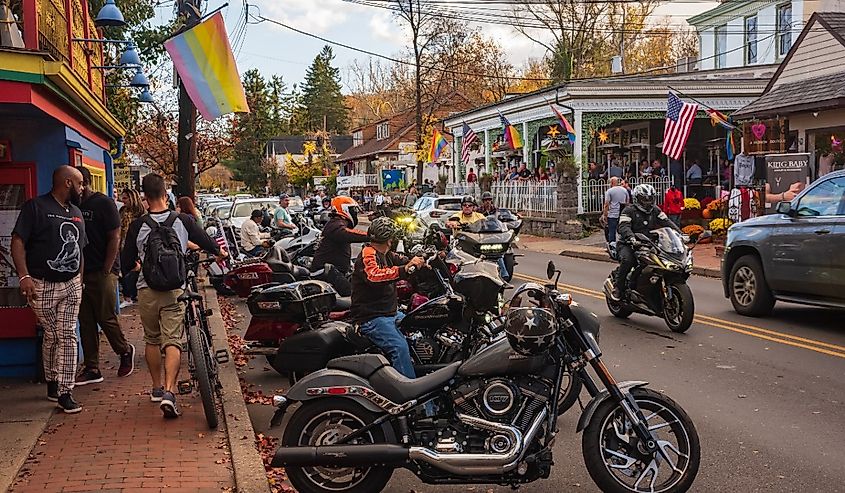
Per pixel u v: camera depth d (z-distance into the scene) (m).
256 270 12.86
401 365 6.54
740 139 28.73
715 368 9.04
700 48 40.31
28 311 8.23
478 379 5.22
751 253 12.27
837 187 10.94
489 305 6.86
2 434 6.46
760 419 7.16
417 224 17.25
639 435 5.20
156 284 7.00
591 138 30.06
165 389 6.95
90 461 5.90
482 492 5.72
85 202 8.12
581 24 53.91
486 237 12.21
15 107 7.52
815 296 11.17
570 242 27.67
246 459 5.91
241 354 10.41
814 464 6.05
